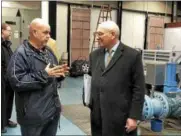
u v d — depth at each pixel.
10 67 2.01
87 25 11.23
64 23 10.82
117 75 2.14
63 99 6.05
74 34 11.02
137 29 12.45
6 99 3.73
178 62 4.83
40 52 2.14
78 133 3.78
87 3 11.19
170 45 9.28
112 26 2.16
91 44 11.44
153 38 12.73
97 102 2.25
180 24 9.48
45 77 1.99
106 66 2.21
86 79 2.36
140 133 3.90
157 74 4.42
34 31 2.07
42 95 2.07
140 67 2.15
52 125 2.25
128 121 2.11
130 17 12.23
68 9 10.83
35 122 2.05
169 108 3.96
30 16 10.09
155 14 12.77
